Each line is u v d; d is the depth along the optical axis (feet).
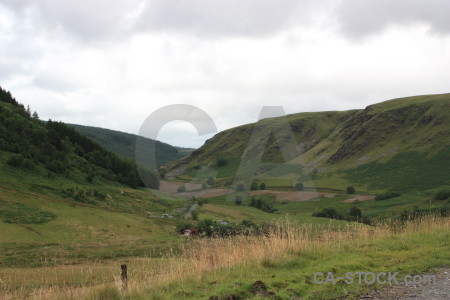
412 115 570.05
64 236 222.89
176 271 24.00
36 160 367.86
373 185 386.73
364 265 23.84
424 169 416.46
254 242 27.20
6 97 516.73
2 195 284.61
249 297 18.99
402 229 35.73
